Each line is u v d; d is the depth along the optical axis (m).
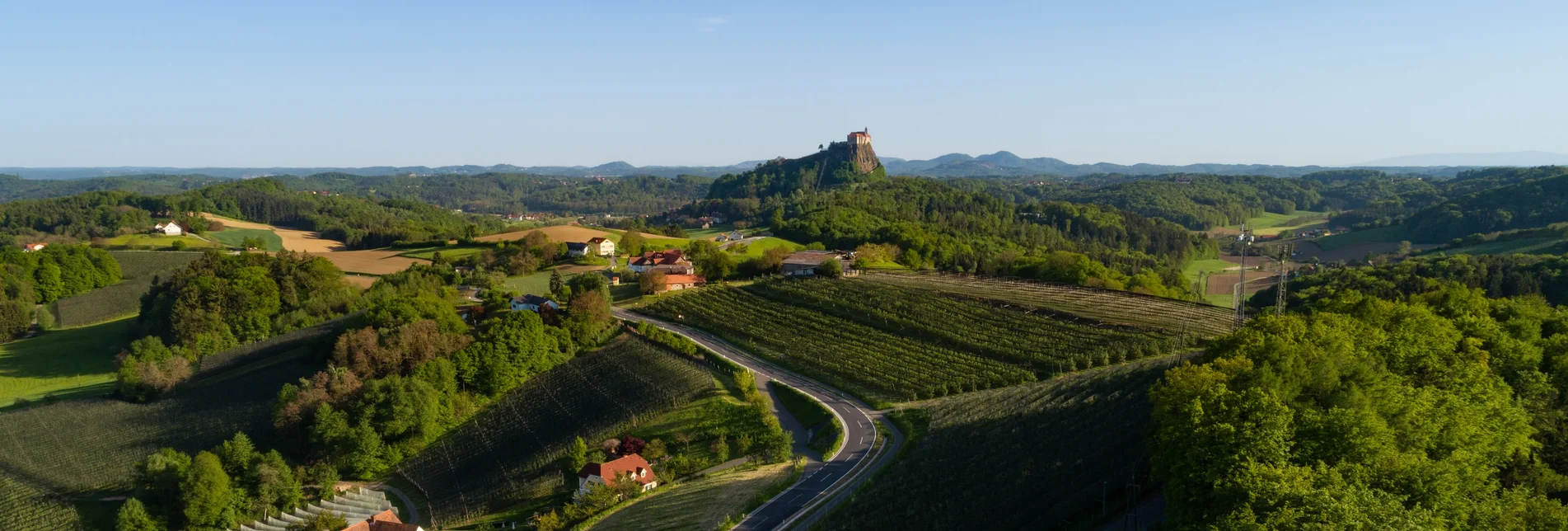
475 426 117.88
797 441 97.19
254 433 114.19
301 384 120.62
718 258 192.62
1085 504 67.25
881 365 120.56
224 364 143.00
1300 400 63.81
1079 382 102.94
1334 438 54.28
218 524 91.56
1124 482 70.69
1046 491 70.25
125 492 99.31
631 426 105.69
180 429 117.62
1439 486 48.50
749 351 135.25
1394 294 155.88
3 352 160.62
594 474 89.00
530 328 133.50
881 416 102.31
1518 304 102.50
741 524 71.00
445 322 139.88
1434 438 57.97
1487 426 60.06
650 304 167.75
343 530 83.75
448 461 109.31
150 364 134.00
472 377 125.25
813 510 72.69
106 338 168.25
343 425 107.31
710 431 100.75
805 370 122.62
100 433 117.94
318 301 170.12
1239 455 51.25
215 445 111.31
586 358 135.88
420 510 98.12
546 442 108.25
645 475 89.50
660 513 77.88
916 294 157.75
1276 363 67.56
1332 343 72.44
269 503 95.19
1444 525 45.12
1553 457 66.00
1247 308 156.50
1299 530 42.62
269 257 190.25
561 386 125.88
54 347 162.75
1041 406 95.25
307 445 111.06
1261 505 46.31
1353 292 114.69
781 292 168.00
